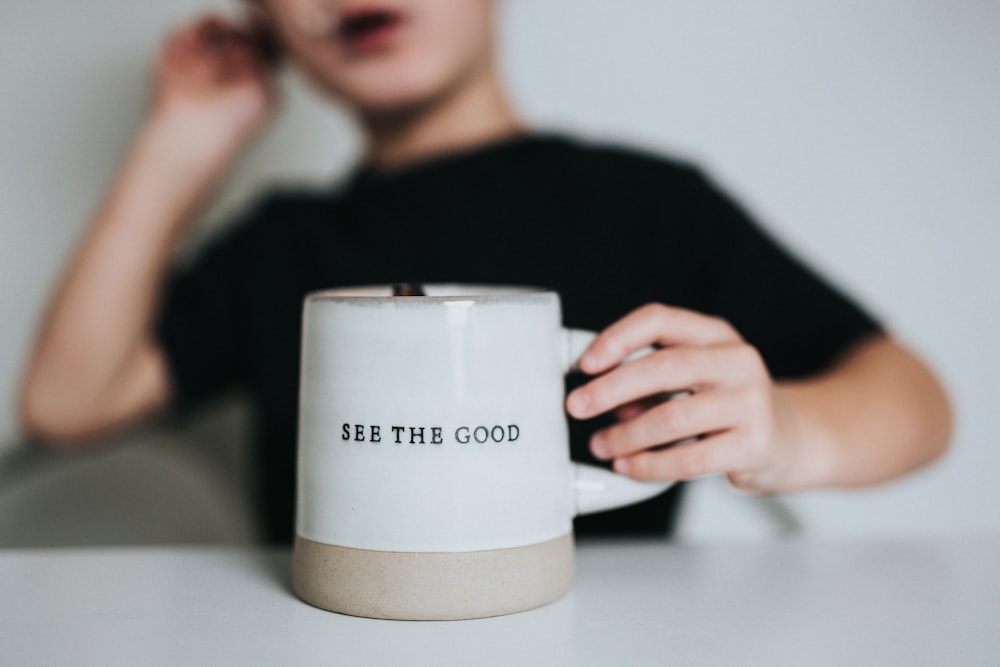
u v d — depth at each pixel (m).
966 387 1.06
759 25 1.03
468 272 0.82
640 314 0.40
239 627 0.33
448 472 0.32
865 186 1.05
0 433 1.10
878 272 1.05
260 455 0.91
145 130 0.94
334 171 1.09
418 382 0.32
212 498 0.98
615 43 1.04
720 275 0.81
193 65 0.94
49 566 0.43
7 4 1.06
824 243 1.05
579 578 0.40
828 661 0.29
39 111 1.08
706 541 0.49
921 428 0.63
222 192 1.09
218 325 0.94
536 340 0.34
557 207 0.84
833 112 1.04
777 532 1.04
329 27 0.76
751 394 0.39
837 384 0.63
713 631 0.32
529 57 1.04
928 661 0.29
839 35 1.03
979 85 1.03
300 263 0.89
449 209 0.83
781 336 0.76
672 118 1.04
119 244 0.92
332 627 0.33
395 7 0.75
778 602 0.36
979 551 0.45
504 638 0.31
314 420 0.34
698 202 0.85
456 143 0.87
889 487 1.07
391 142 0.88
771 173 1.05
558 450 0.35
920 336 1.06
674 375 0.38
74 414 0.92
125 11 1.07
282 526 0.88
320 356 0.34
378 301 0.32
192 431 1.07
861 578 0.40
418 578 0.33
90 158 1.09
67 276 0.93
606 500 0.37
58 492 0.94
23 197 1.08
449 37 0.78
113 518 0.95
